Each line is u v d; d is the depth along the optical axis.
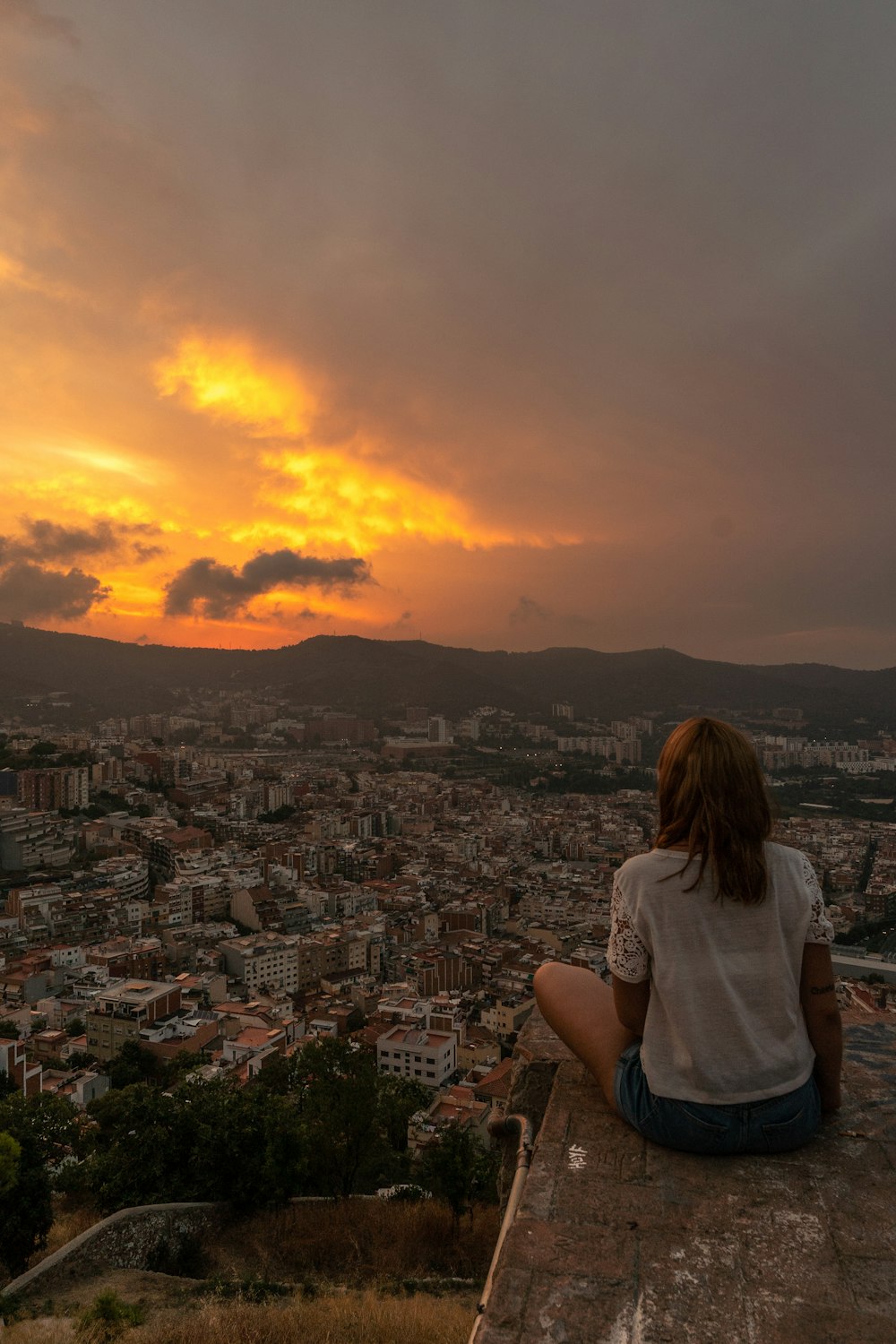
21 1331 14.41
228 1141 23.42
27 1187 20.45
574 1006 4.71
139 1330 13.82
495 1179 24.47
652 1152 3.94
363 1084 25.77
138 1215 20.19
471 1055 57.91
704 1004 3.68
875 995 37.22
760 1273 3.13
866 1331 2.84
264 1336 12.23
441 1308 13.49
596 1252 3.27
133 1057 54.34
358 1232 22.22
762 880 3.59
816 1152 3.94
